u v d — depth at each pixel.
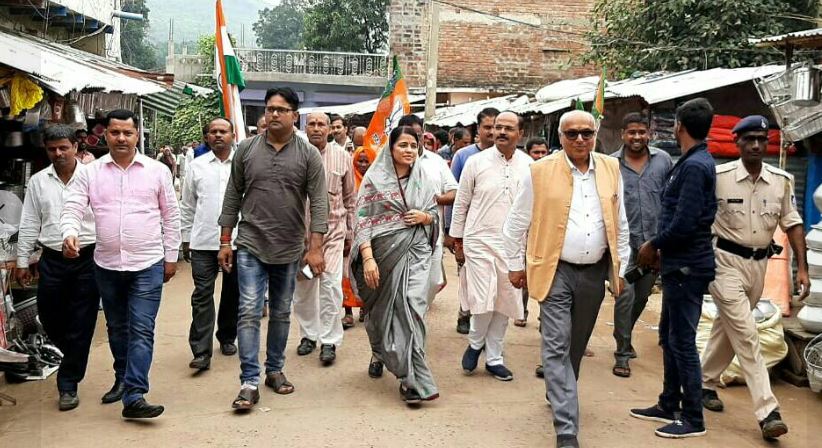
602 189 4.71
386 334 5.31
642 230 6.13
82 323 5.27
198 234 6.07
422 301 5.34
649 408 5.15
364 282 5.45
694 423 4.80
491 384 5.82
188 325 7.59
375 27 29.09
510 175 5.93
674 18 14.12
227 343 6.60
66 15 11.63
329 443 4.60
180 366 6.20
